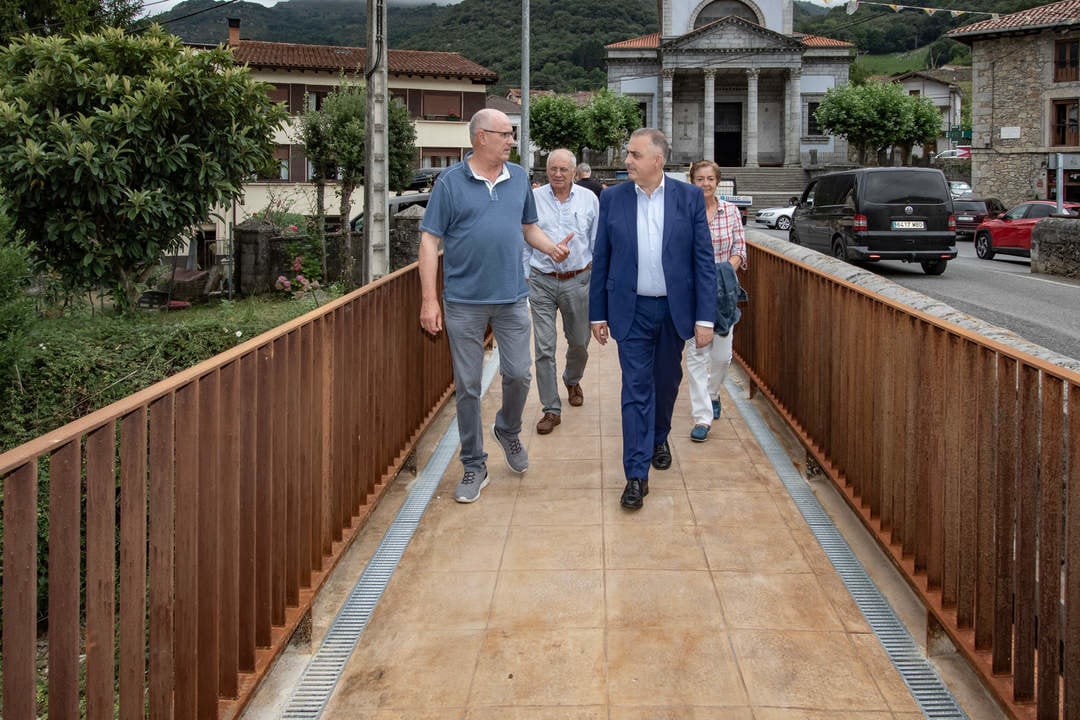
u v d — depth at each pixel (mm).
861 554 3957
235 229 16922
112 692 2021
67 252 11867
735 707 2812
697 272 4504
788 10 49719
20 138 11016
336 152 19328
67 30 23562
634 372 4496
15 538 1698
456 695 2912
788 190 46656
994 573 2764
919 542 3340
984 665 2752
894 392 3652
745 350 7312
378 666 3105
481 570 3826
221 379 2598
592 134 44844
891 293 5125
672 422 6113
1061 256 16578
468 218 4383
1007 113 33688
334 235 17188
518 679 2992
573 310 5984
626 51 50562
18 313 7914
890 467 3711
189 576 2391
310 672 3086
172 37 12648
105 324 9102
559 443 5633
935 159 44219
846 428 4355
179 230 12445
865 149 44719
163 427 2230
